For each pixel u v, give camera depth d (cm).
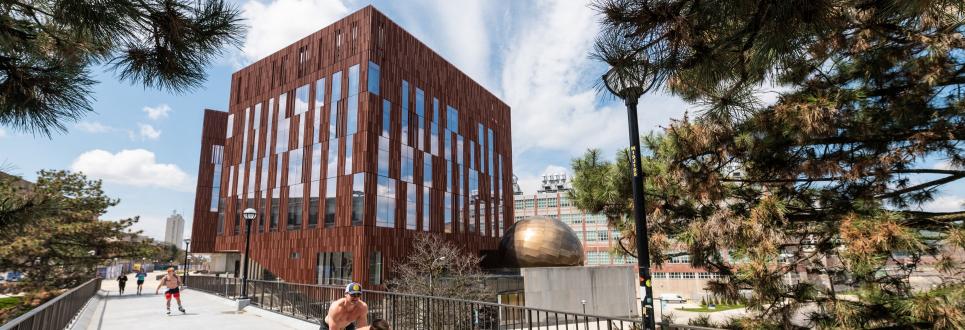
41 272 2858
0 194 533
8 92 435
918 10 305
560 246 3328
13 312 2452
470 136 4316
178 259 11312
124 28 387
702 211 750
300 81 3684
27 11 418
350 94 3291
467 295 2583
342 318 604
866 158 650
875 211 608
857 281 660
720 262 710
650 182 807
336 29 3525
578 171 923
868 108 680
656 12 343
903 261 622
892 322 614
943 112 638
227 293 2084
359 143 3141
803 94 669
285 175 3591
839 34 577
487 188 4462
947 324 516
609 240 7756
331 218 3183
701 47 366
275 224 3569
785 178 724
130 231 3266
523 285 2966
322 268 3175
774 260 632
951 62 603
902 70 662
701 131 715
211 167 5088
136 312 1515
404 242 3272
